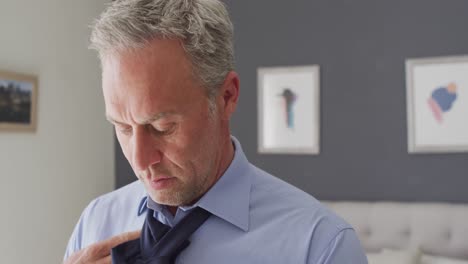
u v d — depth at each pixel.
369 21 3.07
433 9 2.96
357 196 3.10
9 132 2.70
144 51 0.66
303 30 3.21
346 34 3.12
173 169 0.72
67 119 3.12
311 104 3.17
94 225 1.00
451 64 2.90
